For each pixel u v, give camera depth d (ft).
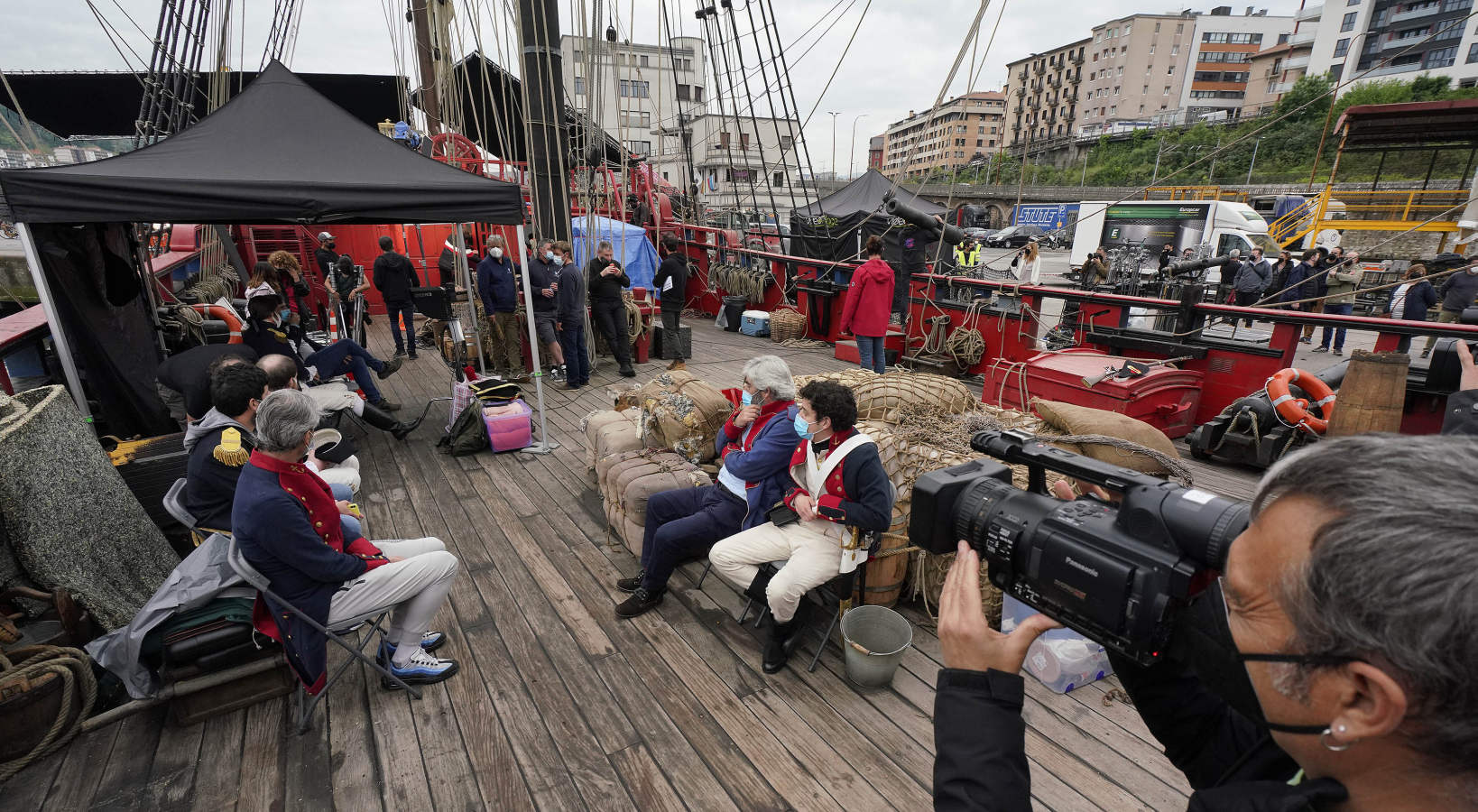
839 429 7.79
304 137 12.70
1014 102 337.72
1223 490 13.83
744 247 37.32
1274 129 136.98
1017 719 2.28
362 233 33.86
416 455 15.90
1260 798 1.70
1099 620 2.44
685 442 11.75
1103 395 15.56
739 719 7.49
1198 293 16.93
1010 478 3.22
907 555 9.14
